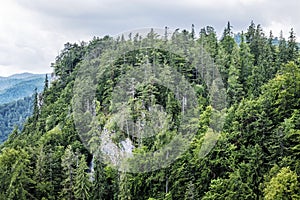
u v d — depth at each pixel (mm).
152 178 79500
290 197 62750
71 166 86312
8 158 86125
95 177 84062
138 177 80000
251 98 94812
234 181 71000
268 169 73250
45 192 83500
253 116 83688
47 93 166875
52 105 143750
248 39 156750
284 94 83625
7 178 81688
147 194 80125
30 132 140875
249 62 125875
